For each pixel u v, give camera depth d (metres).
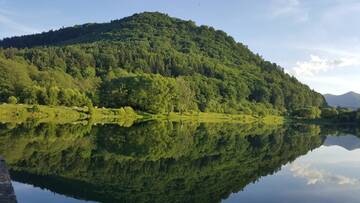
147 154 36.38
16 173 24.72
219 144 49.19
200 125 94.25
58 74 142.38
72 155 32.97
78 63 180.38
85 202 19.03
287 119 162.12
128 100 112.50
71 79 148.38
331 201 21.94
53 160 30.02
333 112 166.62
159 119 109.00
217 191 22.62
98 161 30.75
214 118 137.00
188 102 136.88
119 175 25.72
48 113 87.38
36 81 128.38
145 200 19.80
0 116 79.31
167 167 29.92
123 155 34.81
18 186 21.58
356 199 22.55
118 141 45.44
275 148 47.72
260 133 75.88
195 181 25.11
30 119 76.50
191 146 45.19
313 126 125.19
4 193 13.78
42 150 35.00
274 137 66.69
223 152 40.91
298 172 30.62
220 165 32.12
